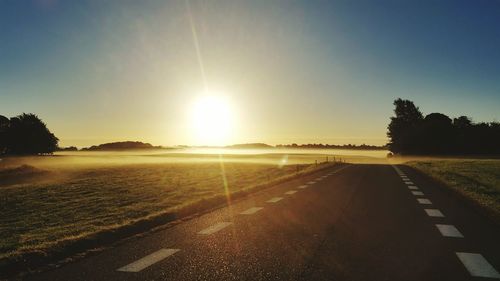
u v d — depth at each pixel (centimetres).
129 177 3569
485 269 633
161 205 1630
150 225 1013
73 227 1192
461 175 2778
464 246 786
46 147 12675
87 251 752
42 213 1661
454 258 697
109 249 768
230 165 5909
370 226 991
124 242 827
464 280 581
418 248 766
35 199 2161
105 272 616
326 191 1878
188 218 1123
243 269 625
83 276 598
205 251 742
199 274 601
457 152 11594
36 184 3030
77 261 683
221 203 1452
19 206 1941
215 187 2423
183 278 583
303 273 605
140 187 2583
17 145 12244
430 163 5159
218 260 677
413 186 2123
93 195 2220
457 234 897
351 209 1288
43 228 1245
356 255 711
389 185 2194
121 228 919
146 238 865
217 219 1105
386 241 825
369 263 661
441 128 11800
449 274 607
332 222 1049
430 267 642
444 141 11712
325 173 3406
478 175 2791
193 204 1305
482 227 982
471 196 1538
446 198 1583
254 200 1540
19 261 657
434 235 886
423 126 11969
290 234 895
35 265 663
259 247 771
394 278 586
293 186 2162
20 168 5266
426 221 1064
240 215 1173
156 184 2783
